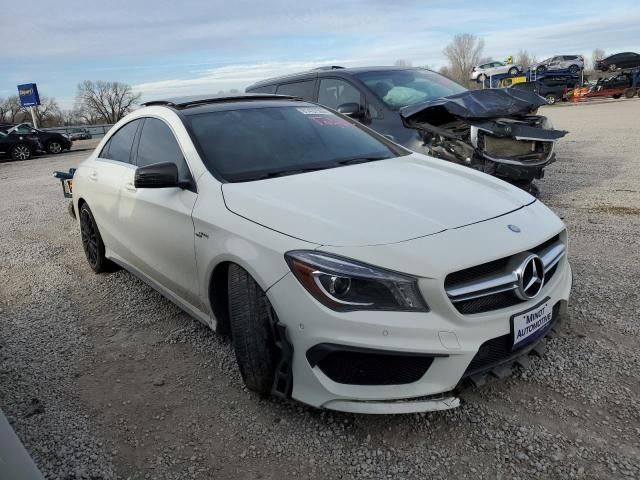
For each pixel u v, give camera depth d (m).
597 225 5.55
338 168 3.41
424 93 6.79
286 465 2.44
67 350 3.65
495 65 44.56
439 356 2.34
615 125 15.52
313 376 2.45
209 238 2.96
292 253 2.49
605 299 3.78
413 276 2.34
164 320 4.02
